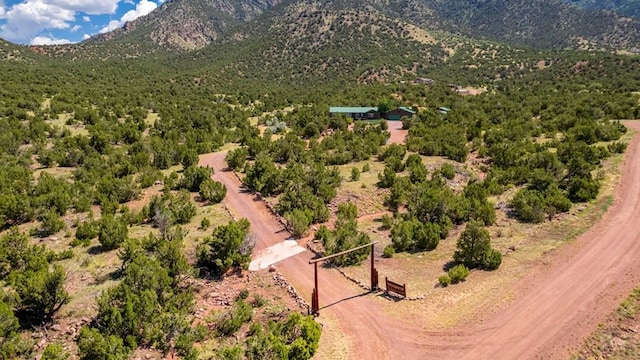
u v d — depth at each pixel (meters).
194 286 24.59
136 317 19.23
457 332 19.59
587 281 22.70
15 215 34.03
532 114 83.81
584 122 62.09
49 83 102.88
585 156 44.59
